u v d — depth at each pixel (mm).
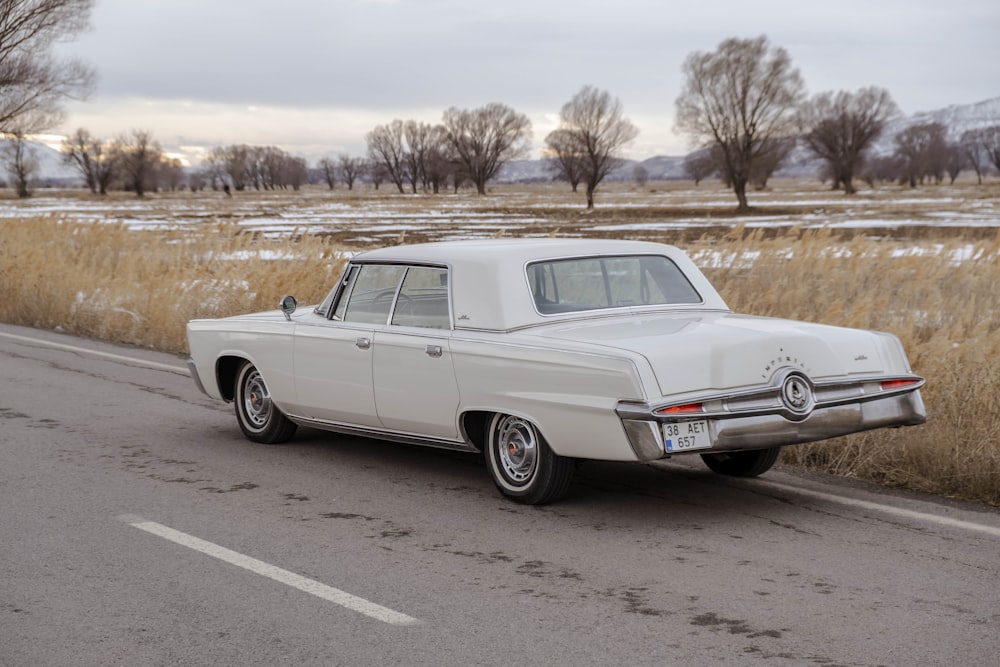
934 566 5176
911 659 4039
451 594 4867
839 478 7098
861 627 4375
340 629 4453
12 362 13016
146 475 7328
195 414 9711
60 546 5672
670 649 4172
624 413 5527
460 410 6457
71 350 14211
